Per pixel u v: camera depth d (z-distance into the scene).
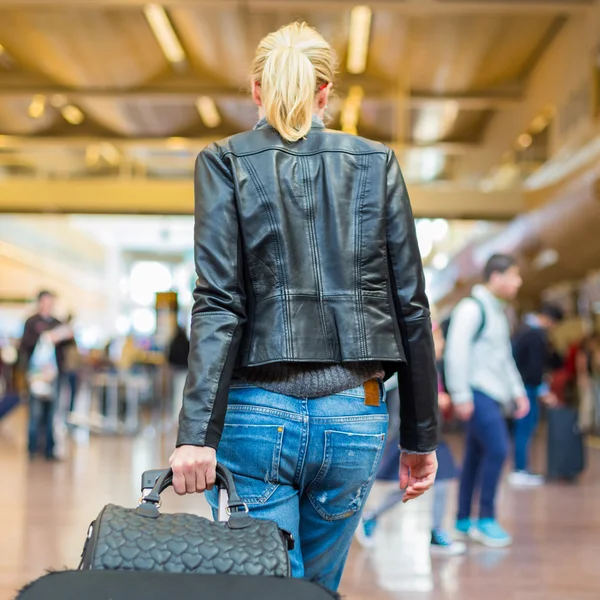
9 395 9.88
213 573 1.22
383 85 22.30
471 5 16.14
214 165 1.56
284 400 1.50
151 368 13.80
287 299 1.50
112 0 16.02
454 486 6.78
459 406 4.52
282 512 1.50
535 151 19.03
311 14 18.03
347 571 3.98
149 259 38.09
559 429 7.23
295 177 1.56
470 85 22.59
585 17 16.44
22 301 25.22
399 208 1.61
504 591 3.61
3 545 4.39
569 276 21.81
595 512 5.64
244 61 20.78
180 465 1.40
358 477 1.55
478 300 4.58
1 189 18.53
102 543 1.24
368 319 1.53
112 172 18.69
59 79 22.17
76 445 9.86
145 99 22.75
